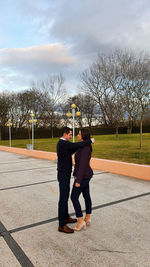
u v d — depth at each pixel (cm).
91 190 475
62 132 288
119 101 2008
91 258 221
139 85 1366
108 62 2164
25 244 251
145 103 1255
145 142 1712
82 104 4159
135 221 312
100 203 391
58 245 248
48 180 588
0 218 330
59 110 3903
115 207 370
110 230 284
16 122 3838
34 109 3741
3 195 455
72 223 309
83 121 4375
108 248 240
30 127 3700
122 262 214
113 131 4025
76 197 283
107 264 211
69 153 278
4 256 227
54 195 448
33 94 3672
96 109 3784
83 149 279
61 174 278
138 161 770
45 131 3719
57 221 317
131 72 1590
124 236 267
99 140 2127
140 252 232
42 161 987
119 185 518
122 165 643
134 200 406
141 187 499
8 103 3588
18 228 294
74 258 222
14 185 541
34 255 228
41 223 310
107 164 698
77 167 287
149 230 283
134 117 1653
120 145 1473
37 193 465
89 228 291
